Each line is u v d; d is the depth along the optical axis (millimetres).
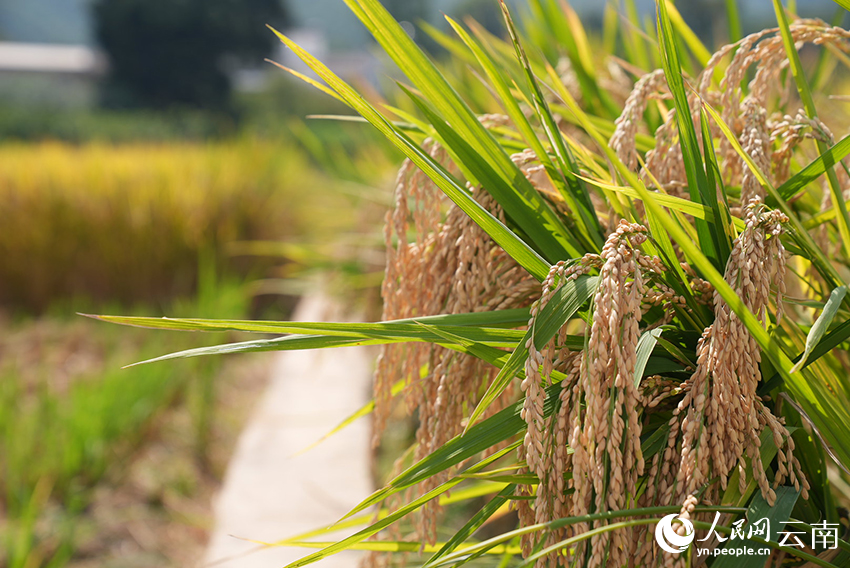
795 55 876
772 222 799
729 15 1323
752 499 809
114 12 27656
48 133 19703
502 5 893
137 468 2902
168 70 28125
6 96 28328
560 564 815
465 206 847
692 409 796
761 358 861
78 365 4234
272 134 9242
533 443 783
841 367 959
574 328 1181
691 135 857
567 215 955
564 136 961
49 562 2264
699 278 841
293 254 3061
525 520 869
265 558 2012
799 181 862
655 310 879
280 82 28328
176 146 8023
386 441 2740
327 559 1906
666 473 807
